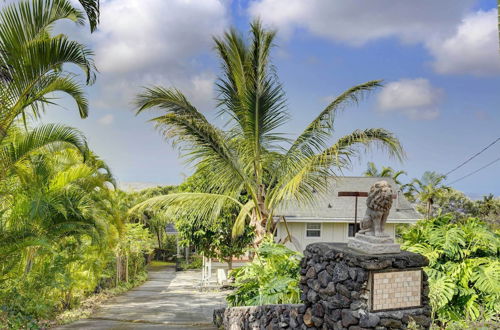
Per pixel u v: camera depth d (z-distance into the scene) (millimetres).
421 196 32688
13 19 7281
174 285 23641
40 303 10320
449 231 7430
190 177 16844
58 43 7520
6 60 7203
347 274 5156
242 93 11180
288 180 11008
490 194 31531
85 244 13766
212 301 15961
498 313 6465
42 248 10438
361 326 4844
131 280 23641
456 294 6695
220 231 18531
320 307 5648
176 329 9578
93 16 7867
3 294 9609
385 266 4953
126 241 21234
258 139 11219
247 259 28625
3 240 8539
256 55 10852
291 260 9117
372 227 5344
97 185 11891
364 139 10000
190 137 10711
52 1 7578
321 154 10219
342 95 10711
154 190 35281
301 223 20922
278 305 7012
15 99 7707
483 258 7090
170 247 40719
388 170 35750
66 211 10055
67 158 11344
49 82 7984
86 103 8875
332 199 21578
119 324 10523
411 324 4805
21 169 9547
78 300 14492
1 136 7863
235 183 11648
